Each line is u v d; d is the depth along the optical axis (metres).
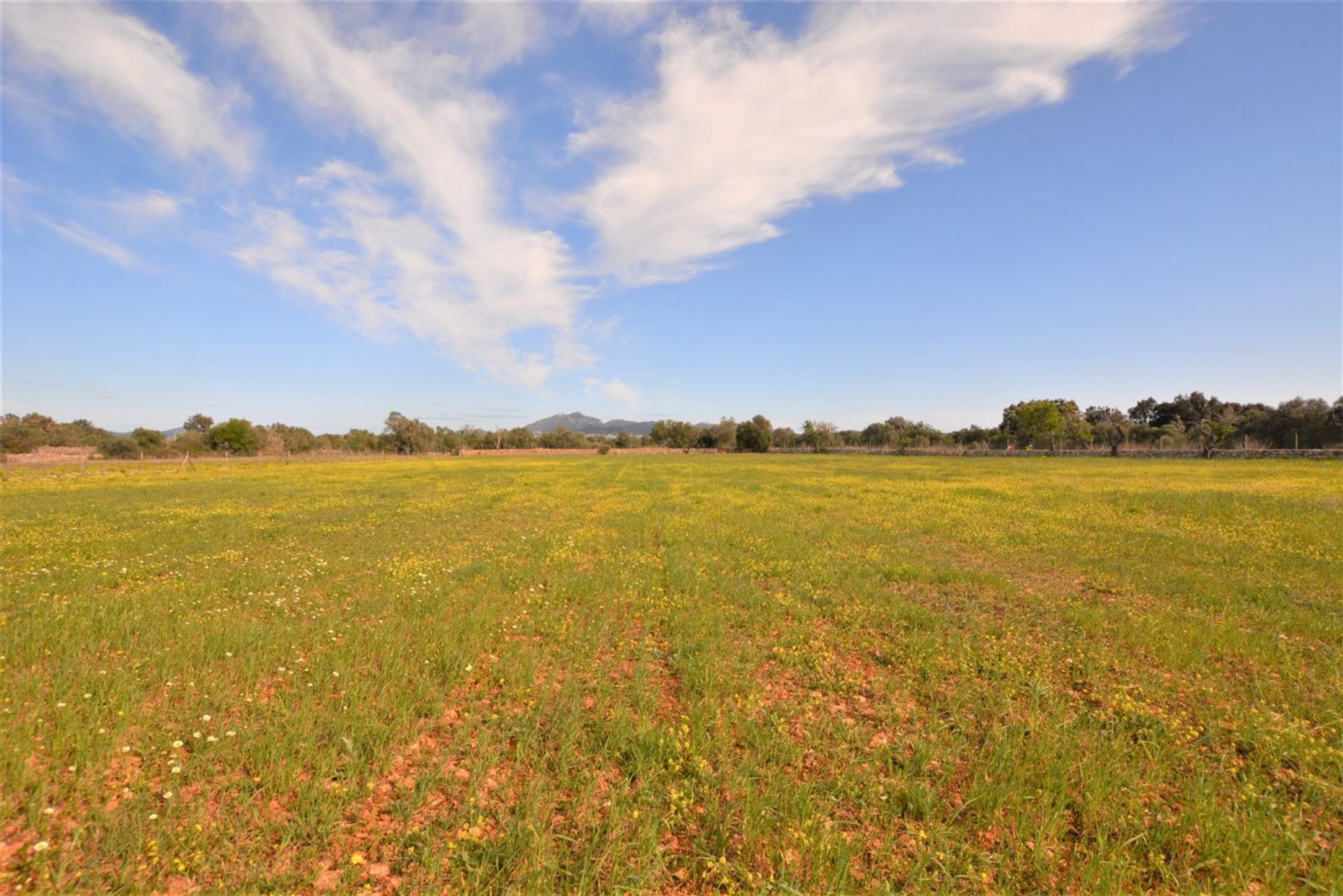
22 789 3.97
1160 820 4.02
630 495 27.14
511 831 3.73
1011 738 5.08
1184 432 75.00
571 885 3.41
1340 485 27.61
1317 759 4.87
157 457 74.75
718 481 36.25
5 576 10.61
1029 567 12.02
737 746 5.11
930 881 3.54
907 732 5.39
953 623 8.47
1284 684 6.33
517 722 5.23
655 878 3.51
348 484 33.56
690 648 7.20
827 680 6.45
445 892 3.37
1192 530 15.82
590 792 4.21
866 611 8.89
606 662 6.89
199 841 3.60
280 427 104.44
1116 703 5.82
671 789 4.20
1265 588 10.06
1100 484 29.86
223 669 6.29
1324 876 3.61
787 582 10.59
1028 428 81.00
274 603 8.95
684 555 12.82
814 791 4.39
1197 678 6.50
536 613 8.70
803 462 65.25
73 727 4.66
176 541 14.60
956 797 4.39
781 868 3.60
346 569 11.65
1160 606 9.23
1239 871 3.64
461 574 10.95
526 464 65.00
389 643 7.05
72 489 29.72
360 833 3.88
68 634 6.91
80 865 3.41
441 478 39.66
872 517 18.81
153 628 7.36
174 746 4.57
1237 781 4.67
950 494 25.92
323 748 4.79
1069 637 7.87
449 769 4.61
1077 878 3.63
